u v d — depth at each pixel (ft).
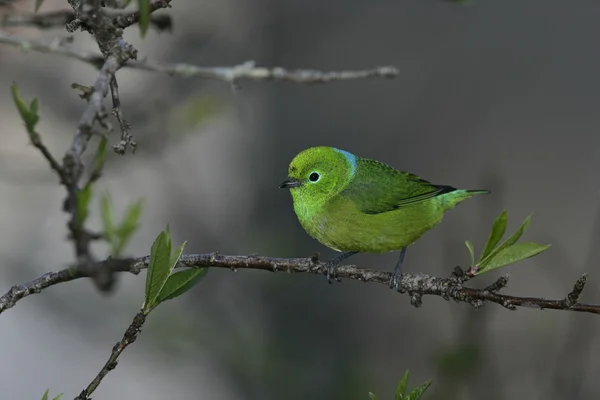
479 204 45.52
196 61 46.62
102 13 15.80
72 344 46.88
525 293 46.21
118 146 16.19
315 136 52.13
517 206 50.88
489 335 40.32
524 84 54.49
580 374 35.01
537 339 38.86
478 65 55.06
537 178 51.96
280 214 49.75
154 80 38.88
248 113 49.96
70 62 42.75
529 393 37.76
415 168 52.75
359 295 47.96
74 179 12.10
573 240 49.37
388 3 55.01
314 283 47.19
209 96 35.91
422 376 46.03
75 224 12.04
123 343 16.74
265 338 42.75
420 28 55.21
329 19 53.72
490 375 33.47
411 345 47.11
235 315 44.21
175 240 48.08
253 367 39.91
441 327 47.83
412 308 48.42
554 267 46.29
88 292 45.83
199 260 21.43
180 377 46.21
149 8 15.34
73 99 43.01
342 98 53.06
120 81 38.52
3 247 46.01
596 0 54.90
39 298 45.65
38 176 37.58
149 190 47.91
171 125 35.70
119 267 15.55
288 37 52.95
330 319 46.88
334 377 41.45
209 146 49.49
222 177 49.62
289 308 45.91
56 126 42.93
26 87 42.19
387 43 54.60
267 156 50.90
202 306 43.70
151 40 46.26
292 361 41.65
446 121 53.72
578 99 54.03
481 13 55.57
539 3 55.52
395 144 53.06
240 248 42.60
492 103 54.08
